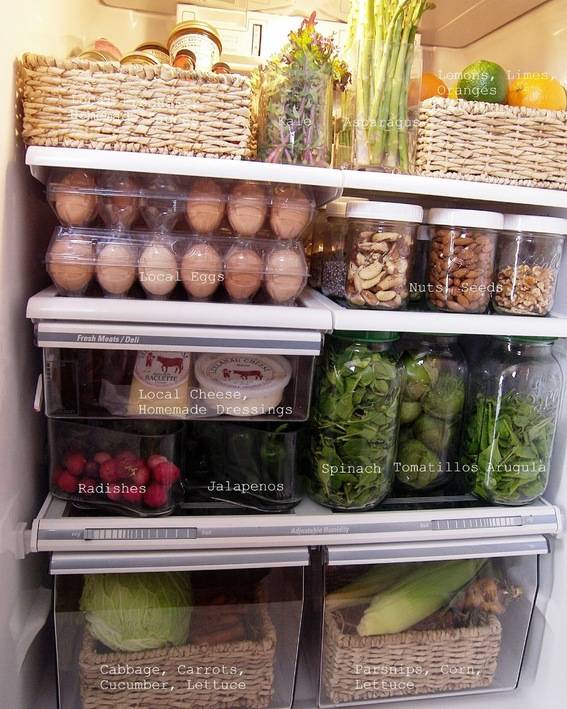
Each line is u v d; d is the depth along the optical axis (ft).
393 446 2.98
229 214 2.64
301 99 2.67
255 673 2.85
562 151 2.86
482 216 2.84
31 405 2.85
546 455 3.10
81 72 2.41
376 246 2.76
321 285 3.31
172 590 2.76
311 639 3.07
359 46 2.83
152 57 2.94
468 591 3.10
